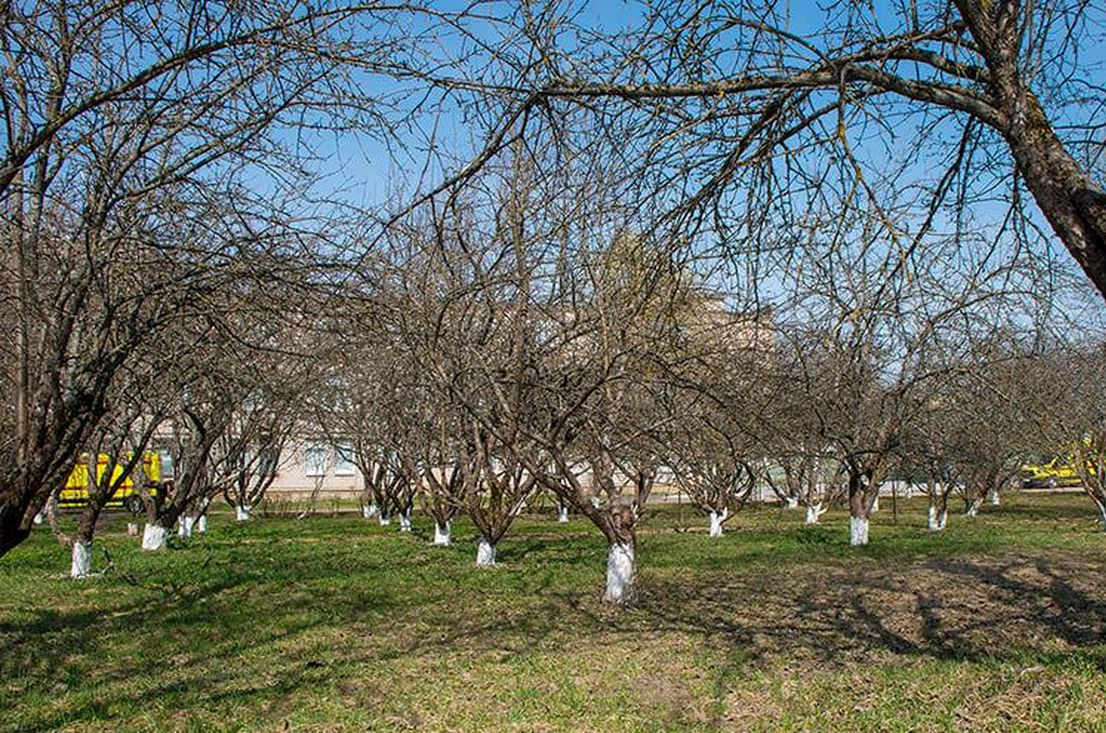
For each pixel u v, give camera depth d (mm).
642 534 20188
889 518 25328
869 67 4801
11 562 15008
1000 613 9945
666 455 11773
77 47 5344
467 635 9117
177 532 19141
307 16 4707
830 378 9797
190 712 6488
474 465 14711
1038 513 26266
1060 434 15805
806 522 23828
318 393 16938
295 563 14797
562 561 15141
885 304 5316
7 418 8883
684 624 9602
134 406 11297
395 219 5453
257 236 5793
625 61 4734
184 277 5664
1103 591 11148
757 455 10984
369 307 6289
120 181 5719
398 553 16453
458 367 9922
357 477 37812
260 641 8867
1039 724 5695
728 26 4871
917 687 6750
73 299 5848
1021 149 4719
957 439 15633
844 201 4441
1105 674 6719
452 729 6109
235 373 9352
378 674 7520
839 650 8188
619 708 6500
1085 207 4500
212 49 4828
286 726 6176
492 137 5016
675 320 7363
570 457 13008
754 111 4953
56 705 6695
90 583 12500
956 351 9523
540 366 10438
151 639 8953
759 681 7117
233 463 19125
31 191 5578
